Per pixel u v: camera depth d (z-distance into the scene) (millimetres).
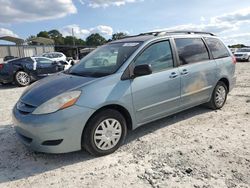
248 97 7523
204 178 3426
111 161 3977
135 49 4598
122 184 3381
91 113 3891
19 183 3514
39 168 3869
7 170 3840
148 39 4840
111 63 4586
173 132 4984
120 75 4273
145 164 3846
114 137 4203
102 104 3971
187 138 4695
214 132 4930
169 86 4867
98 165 3877
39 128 3723
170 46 5082
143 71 4250
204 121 5527
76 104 3814
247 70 15812
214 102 6094
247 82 10336
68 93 3865
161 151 4230
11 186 3449
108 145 4152
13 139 4934
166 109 4926
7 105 7930
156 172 3613
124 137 4352
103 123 4059
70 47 53406
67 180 3537
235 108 6398
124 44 4980
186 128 5168
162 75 4770
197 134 4859
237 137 4676
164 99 4828
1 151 4441
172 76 4914
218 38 6367
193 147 4320
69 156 4180
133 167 3781
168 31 5379
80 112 3809
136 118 4477
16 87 12375
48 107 3785
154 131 5055
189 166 3732
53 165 3938
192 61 5430
